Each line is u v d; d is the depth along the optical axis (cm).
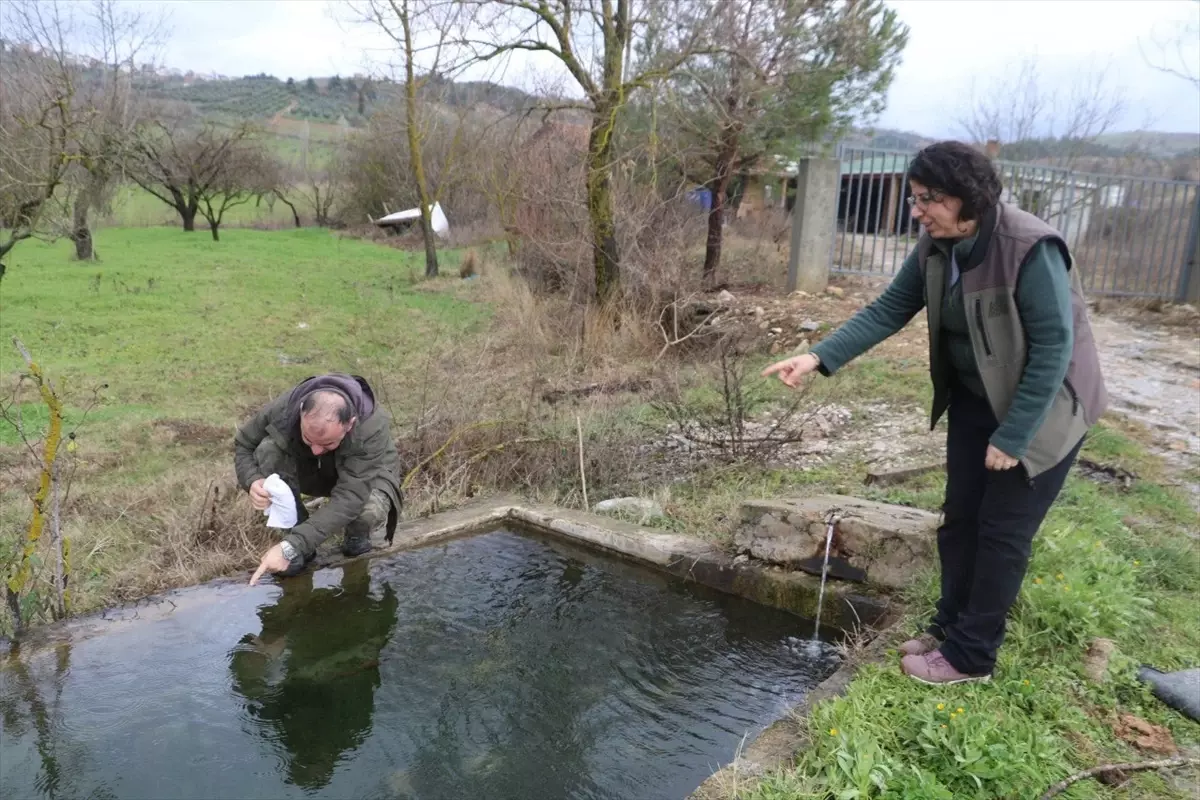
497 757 272
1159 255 1092
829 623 348
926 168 228
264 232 2808
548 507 479
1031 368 226
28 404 724
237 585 376
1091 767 230
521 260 1253
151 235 2523
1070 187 992
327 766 266
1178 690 260
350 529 393
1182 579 337
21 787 249
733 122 1016
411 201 2711
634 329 889
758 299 996
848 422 595
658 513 454
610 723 291
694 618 367
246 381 860
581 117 1170
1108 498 418
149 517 459
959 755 222
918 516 371
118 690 299
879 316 281
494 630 355
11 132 973
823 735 238
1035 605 291
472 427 557
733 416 586
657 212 975
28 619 335
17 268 1574
